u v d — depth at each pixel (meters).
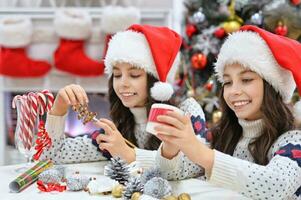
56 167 1.17
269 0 2.33
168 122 0.89
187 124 0.91
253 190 0.92
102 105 3.10
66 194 0.98
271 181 0.91
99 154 1.36
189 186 1.07
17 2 3.20
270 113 1.15
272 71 1.13
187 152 0.92
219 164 0.93
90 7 3.15
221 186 0.97
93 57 3.03
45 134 1.25
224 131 1.30
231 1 2.43
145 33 1.36
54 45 3.03
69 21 2.84
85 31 2.89
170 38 1.42
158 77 1.38
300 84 1.09
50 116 1.28
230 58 1.14
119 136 1.17
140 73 1.36
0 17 3.03
